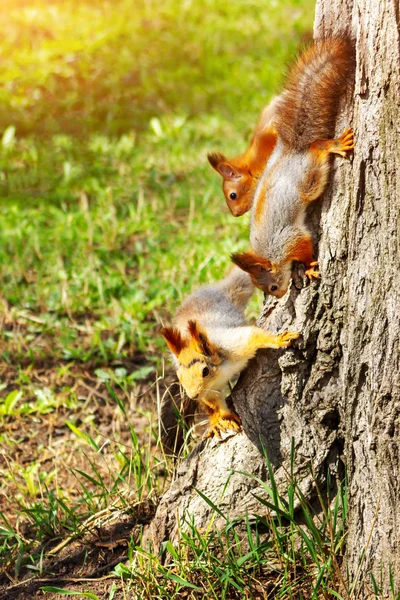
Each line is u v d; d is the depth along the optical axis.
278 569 8.66
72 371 13.57
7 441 12.13
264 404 8.83
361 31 7.51
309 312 8.48
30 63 26.19
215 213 17.14
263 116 11.71
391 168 7.46
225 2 30.02
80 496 10.97
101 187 19.12
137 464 10.38
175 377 11.42
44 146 21.53
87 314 14.84
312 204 8.41
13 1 30.50
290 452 8.74
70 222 17.34
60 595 9.16
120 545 9.70
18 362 13.79
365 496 8.14
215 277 14.23
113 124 22.36
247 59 25.59
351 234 7.91
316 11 8.41
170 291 14.53
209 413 9.47
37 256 16.50
